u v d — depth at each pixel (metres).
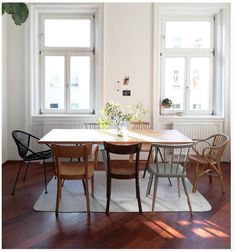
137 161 3.04
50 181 4.11
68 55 5.34
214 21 5.34
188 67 5.41
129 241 2.49
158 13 5.06
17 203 3.32
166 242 2.48
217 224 2.82
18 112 5.13
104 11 5.02
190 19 5.32
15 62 5.05
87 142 3.32
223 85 5.18
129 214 3.04
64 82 5.39
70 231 2.66
